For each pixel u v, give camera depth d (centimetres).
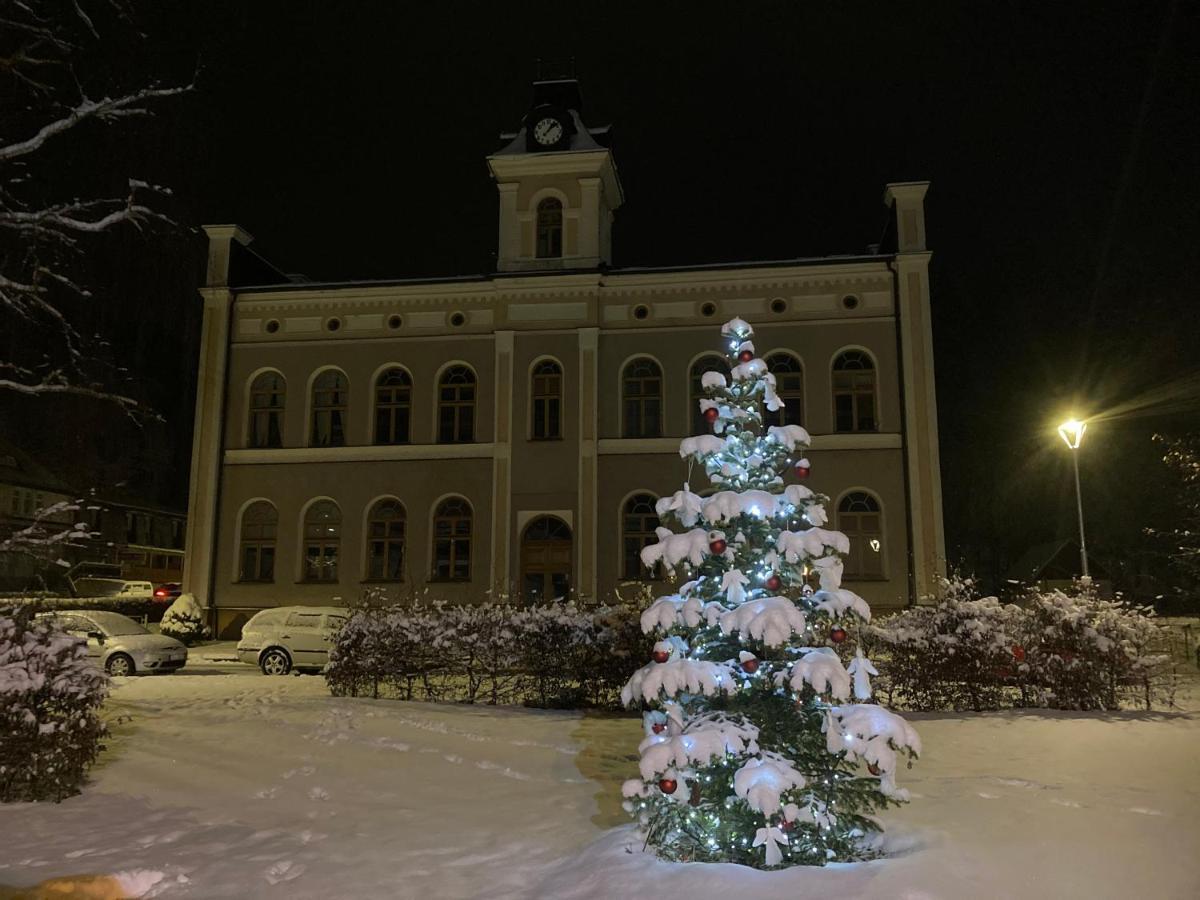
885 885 520
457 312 3136
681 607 619
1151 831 643
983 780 845
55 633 925
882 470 2878
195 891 616
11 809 826
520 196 3197
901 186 2988
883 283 2975
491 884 611
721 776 587
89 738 909
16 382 1145
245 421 3159
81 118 1109
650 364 3058
